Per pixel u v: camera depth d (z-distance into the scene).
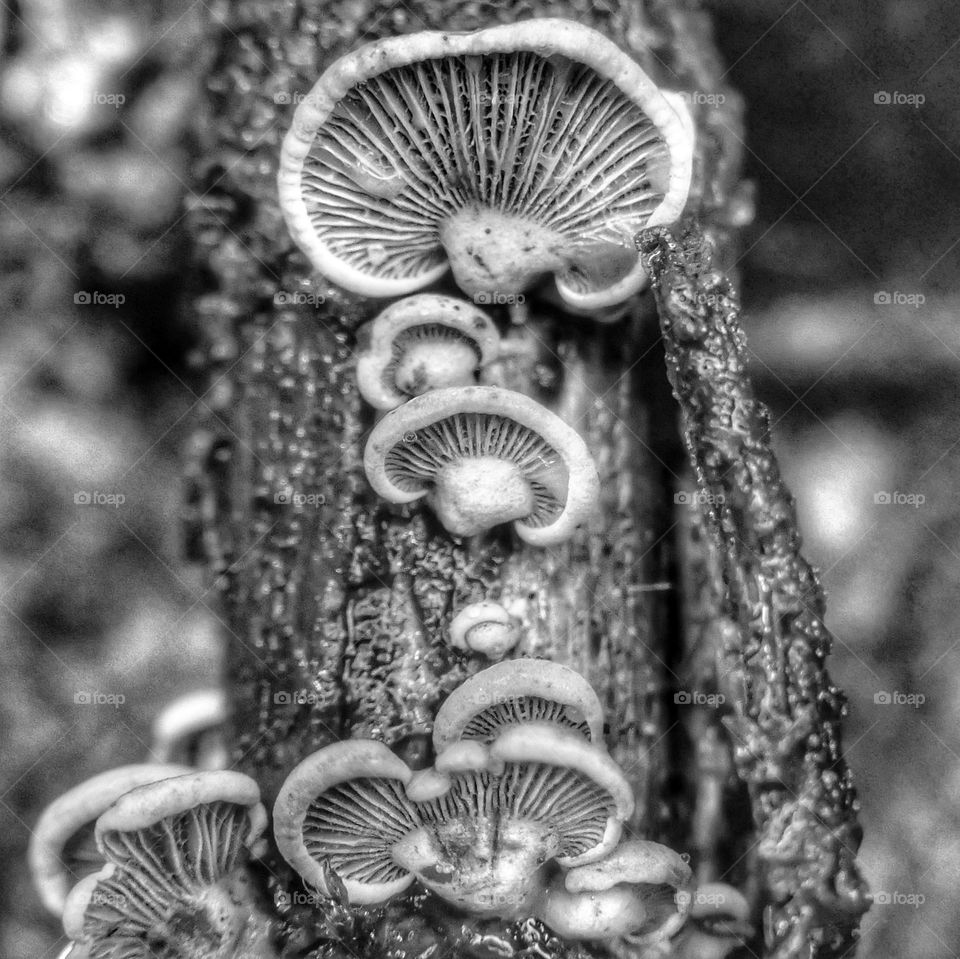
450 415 0.22
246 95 0.23
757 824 0.23
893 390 0.26
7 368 0.25
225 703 0.23
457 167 0.22
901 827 0.25
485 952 0.22
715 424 0.23
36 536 0.24
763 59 0.24
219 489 0.24
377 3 0.23
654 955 0.22
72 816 0.22
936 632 0.25
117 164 0.24
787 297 0.25
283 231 0.23
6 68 0.24
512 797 0.22
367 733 0.23
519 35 0.21
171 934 0.22
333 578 0.23
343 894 0.22
